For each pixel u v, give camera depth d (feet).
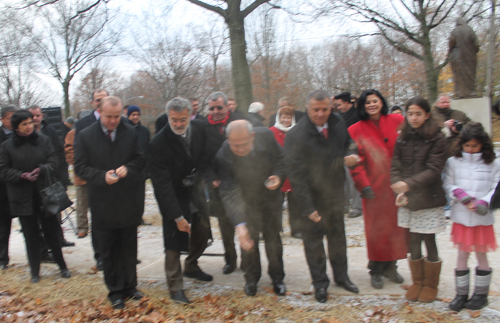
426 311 8.27
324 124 9.27
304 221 9.41
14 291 10.94
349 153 9.45
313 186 9.37
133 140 9.58
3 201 13.05
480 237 8.04
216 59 44.98
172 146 9.28
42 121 15.94
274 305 9.14
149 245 15.25
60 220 15.25
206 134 9.96
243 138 8.16
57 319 9.26
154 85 53.52
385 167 9.74
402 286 9.61
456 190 8.05
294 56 53.16
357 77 58.80
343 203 9.62
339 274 9.72
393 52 57.57
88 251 14.70
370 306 8.75
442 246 12.32
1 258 13.14
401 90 57.36
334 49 56.65
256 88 50.34
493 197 7.81
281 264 9.90
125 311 9.19
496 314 7.94
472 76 23.21
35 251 11.59
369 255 9.78
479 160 8.08
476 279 8.21
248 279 9.82
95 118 13.30
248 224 9.46
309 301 9.26
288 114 14.85
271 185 8.70
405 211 9.01
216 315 8.86
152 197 27.94
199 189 9.98
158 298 9.79
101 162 9.26
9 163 11.19
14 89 78.54
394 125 10.04
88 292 10.59
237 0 22.17
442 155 8.36
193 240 10.89
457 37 23.22
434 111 15.01
